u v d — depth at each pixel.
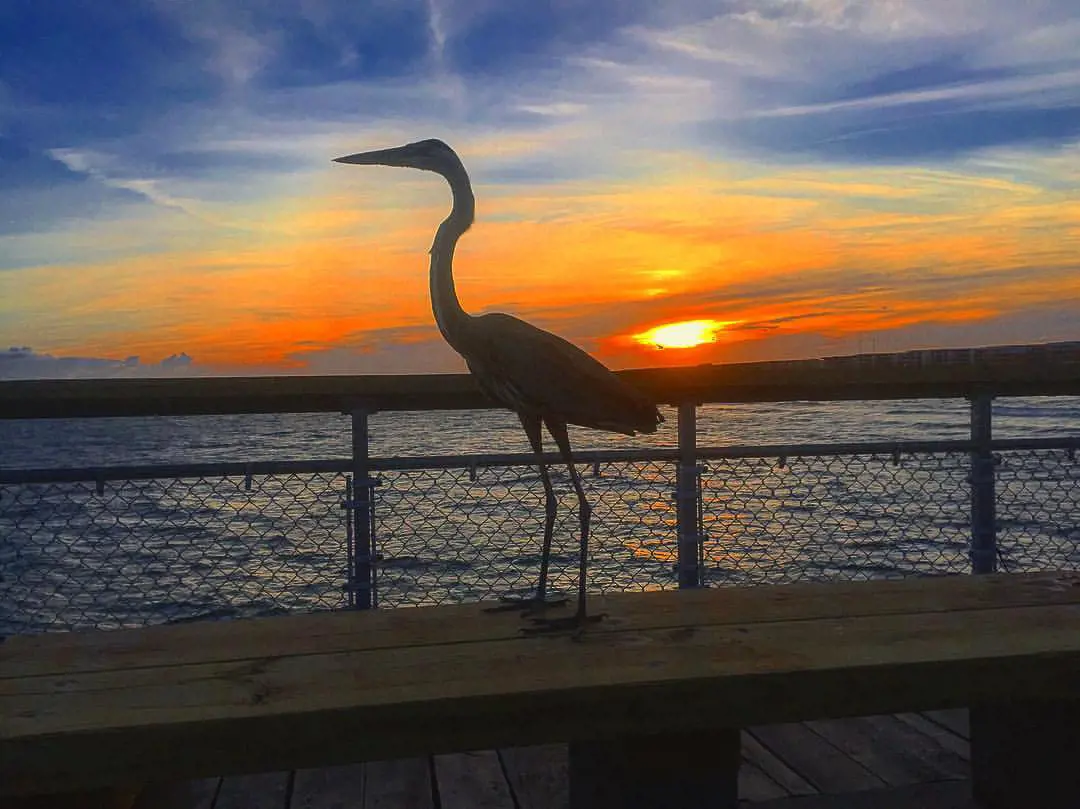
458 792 3.34
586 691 2.02
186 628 2.56
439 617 2.69
